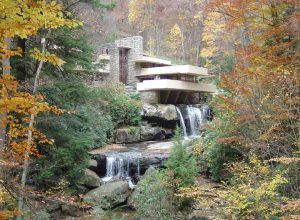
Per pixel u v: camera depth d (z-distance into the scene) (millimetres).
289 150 8805
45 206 10844
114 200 12930
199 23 41219
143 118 23484
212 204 8094
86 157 12688
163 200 10492
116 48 28672
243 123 9781
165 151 17969
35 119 10516
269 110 8953
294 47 10555
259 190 6719
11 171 8039
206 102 29172
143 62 30016
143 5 45531
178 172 10547
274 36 10570
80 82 12195
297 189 8109
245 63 11227
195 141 16062
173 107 24266
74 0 12047
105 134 20156
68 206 11812
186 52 43938
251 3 10797
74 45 11969
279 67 9008
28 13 4371
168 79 26391
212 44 33344
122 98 23125
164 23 45031
